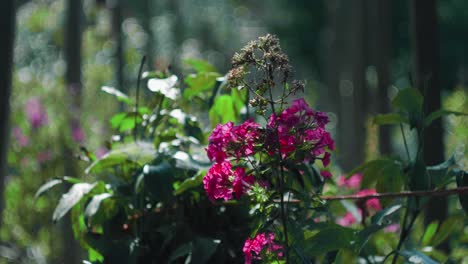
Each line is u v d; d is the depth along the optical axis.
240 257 3.55
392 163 3.83
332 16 18.08
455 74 24.52
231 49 25.28
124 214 3.68
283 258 3.24
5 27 5.44
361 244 3.39
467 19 24.58
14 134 8.54
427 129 5.31
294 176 3.44
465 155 8.76
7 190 8.41
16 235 8.36
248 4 26.98
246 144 3.05
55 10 15.02
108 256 3.54
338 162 14.57
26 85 9.50
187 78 4.09
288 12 26.38
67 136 8.58
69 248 7.75
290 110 3.07
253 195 3.15
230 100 4.06
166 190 3.46
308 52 26.20
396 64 24.50
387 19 12.12
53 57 15.14
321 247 3.23
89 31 13.47
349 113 15.91
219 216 3.62
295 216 3.38
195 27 24.25
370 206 5.04
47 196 8.39
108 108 11.05
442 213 5.32
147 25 17.81
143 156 3.70
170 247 3.55
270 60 2.97
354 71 14.33
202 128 4.22
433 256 4.25
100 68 12.92
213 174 3.10
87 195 3.72
